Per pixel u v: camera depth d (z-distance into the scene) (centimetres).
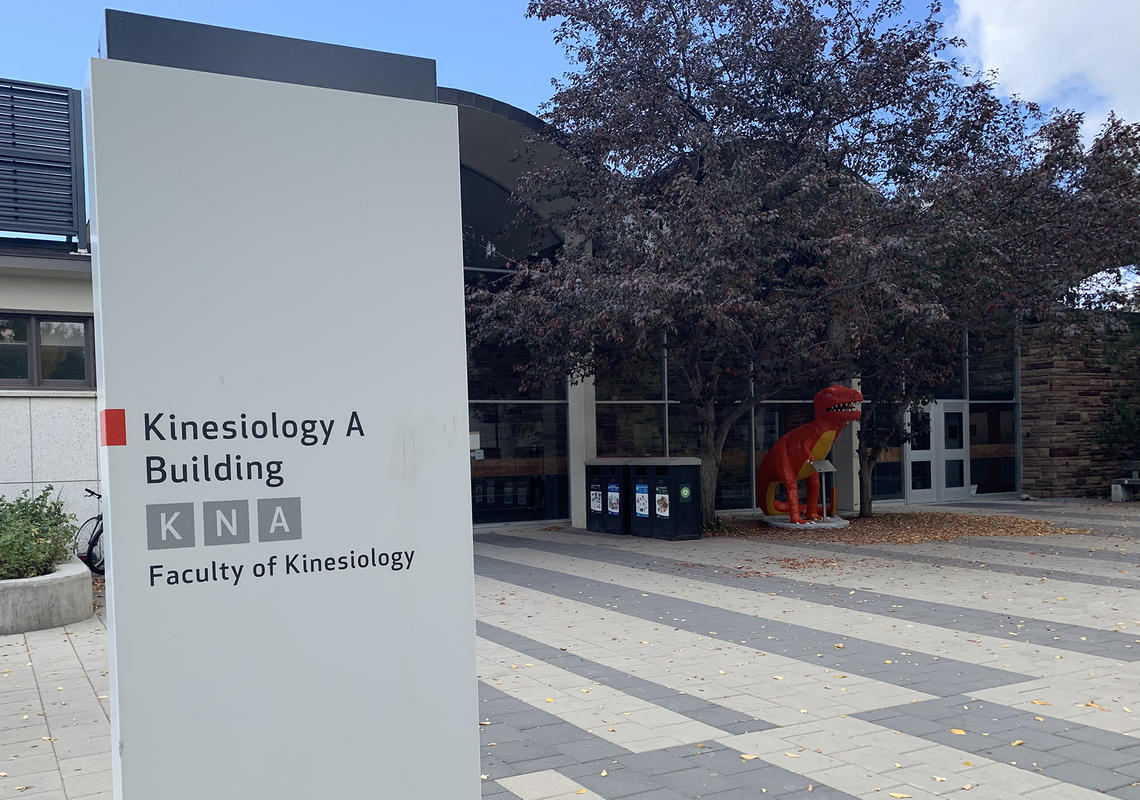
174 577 252
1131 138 1522
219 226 262
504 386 1722
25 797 455
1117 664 678
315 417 273
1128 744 507
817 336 1605
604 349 1504
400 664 282
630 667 687
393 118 290
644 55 1445
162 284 254
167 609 251
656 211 1385
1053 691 610
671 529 1493
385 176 287
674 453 1838
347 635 275
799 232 1388
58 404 1202
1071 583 1036
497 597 997
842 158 1492
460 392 295
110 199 249
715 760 489
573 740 523
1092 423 2258
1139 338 2142
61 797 455
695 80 1461
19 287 1188
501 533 1658
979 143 1520
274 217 270
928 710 572
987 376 2256
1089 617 847
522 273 1476
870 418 1755
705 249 1266
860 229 1300
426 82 304
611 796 441
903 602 934
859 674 659
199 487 256
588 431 1734
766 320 1405
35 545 917
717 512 1891
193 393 257
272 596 265
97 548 1195
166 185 256
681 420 1850
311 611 270
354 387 279
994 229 1442
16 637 834
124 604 245
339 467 276
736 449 1920
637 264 1374
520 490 1733
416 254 291
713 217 1288
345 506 276
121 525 246
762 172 1388
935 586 1027
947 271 1377
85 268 1198
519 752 504
